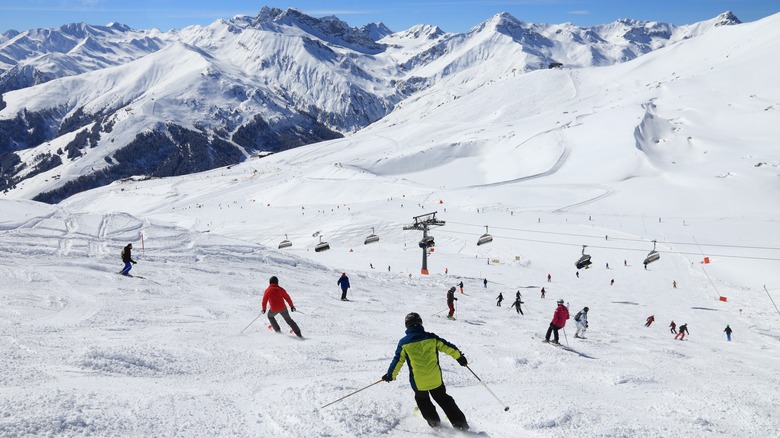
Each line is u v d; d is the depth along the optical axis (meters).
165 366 8.56
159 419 5.84
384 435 5.94
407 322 6.41
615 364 12.78
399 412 6.73
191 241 33.25
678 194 122.50
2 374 6.98
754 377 12.78
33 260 22.50
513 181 156.75
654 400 8.57
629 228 94.69
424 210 114.44
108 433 5.26
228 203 164.50
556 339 16.14
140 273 22.50
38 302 14.38
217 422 5.99
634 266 70.88
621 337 21.55
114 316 13.41
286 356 10.12
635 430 6.27
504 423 6.47
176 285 20.50
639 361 13.81
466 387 8.80
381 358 10.84
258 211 127.56
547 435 5.87
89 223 32.38
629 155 161.12
